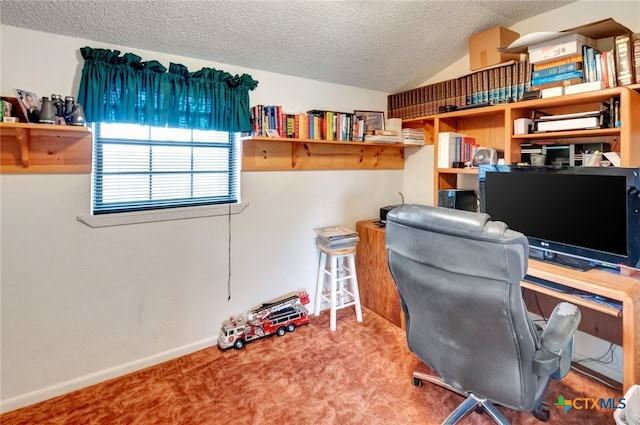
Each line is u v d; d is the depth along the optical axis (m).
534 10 2.13
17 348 1.71
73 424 1.60
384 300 2.68
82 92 1.71
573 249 1.72
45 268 1.75
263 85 2.38
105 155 1.93
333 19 1.96
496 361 1.24
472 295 1.14
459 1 1.97
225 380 1.93
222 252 2.32
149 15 1.69
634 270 1.58
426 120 2.87
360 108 2.92
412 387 1.86
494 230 1.04
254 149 2.37
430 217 1.19
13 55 1.59
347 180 2.90
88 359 1.89
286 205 2.58
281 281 2.61
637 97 1.68
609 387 1.86
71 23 1.64
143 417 1.65
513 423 1.59
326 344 2.30
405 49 2.40
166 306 2.13
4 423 1.61
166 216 2.08
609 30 1.75
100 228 1.88
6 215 1.64
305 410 1.69
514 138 2.13
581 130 1.81
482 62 2.28
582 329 2.04
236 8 1.74
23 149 1.62
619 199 1.54
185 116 2.00
